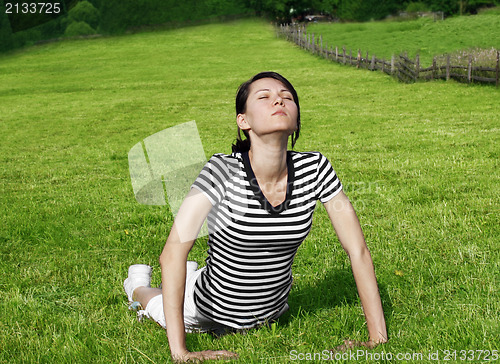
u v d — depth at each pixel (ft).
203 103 72.08
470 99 54.24
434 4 239.71
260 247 7.68
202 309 8.65
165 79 108.27
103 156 37.91
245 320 8.60
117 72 126.93
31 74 133.49
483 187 20.84
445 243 14.20
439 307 10.05
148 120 59.72
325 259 13.48
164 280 7.70
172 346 7.84
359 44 146.00
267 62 125.29
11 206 22.85
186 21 273.95
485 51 75.51
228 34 213.87
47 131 54.85
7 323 10.67
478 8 236.43
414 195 20.13
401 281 11.66
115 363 8.59
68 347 9.24
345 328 9.30
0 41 205.57
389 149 32.48
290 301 10.75
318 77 91.35
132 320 10.14
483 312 9.73
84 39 223.10
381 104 57.67
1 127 59.36
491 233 14.92
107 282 12.98
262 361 8.18
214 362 7.83
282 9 283.38
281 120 7.12
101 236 17.11
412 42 137.18
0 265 14.82
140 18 259.39
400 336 8.92
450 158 27.73
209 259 8.46
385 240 14.84
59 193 25.46
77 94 93.97
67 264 14.49
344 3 254.06
